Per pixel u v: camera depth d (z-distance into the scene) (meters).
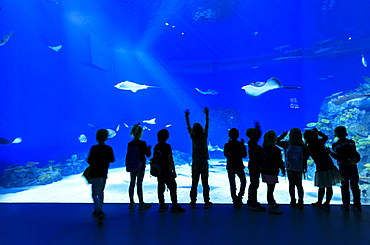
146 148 4.35
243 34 22.52
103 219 3.66
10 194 9.15
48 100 18.81
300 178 4.23
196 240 2.78
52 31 18.66
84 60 20.81
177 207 3.99
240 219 3.58
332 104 15.73
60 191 9.09
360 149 11.66
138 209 4.24
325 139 4.24
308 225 3.28
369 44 21.91
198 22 18.61
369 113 13.57
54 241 2.82
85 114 24.44
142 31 20.27
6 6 14.66
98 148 3.78
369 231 3.04
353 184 4.05
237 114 27.08
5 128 14.23
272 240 2.76
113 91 29.39
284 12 17.44
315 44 24.00
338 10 17.20
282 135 4.50
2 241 2.83
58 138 19.78
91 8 15.59
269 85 5.17
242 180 4.38
